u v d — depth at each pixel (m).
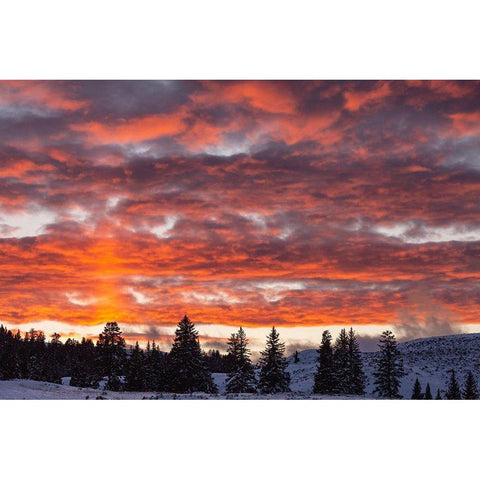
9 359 59.69
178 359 53.62
